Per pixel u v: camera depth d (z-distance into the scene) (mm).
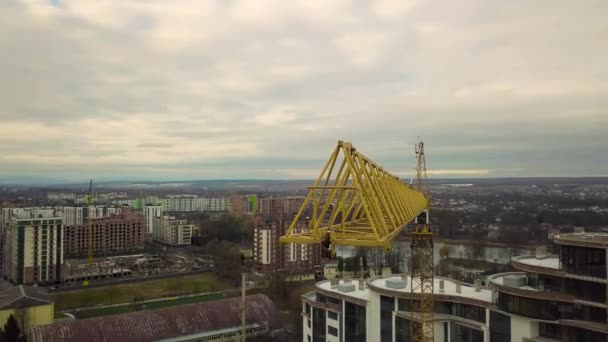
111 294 111812
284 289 112562
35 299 85312
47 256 127875
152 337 72562
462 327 51844
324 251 38250
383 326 55719
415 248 63281
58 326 70875
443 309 53688
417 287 56000
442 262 138625
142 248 191375
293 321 88000
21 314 82250
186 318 77750
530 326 46000
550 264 49719
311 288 115438
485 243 172875
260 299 86562
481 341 49969
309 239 38906
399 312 53906
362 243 37094
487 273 120938
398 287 56312
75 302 105000
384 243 36562
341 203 40844
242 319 74688
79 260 158375
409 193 77938
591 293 43844
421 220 94562
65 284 127062
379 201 46562
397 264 137750
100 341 69375
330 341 61656
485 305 49875
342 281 65875
